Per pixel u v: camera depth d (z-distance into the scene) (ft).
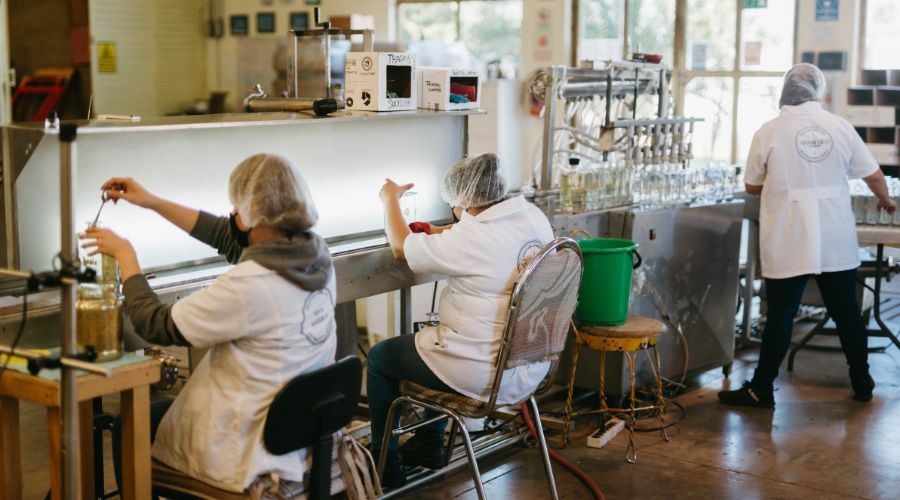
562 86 13.66
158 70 29.58
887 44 20.86
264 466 7.00
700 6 23.53
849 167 13.48
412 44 23.75
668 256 13.64
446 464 10.94
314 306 7.34
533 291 8.81
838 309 13.76
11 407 7.45
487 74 24.91
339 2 28.12
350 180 11.30
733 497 10.64
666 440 12.32
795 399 13.96
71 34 29.32
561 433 12.55
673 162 14.57
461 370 9.06
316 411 7.08
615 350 11.76
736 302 14.98
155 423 7.99
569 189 13.11
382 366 9.67
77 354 6.46
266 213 7.04
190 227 8.23
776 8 22.36
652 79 14.80
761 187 13.58
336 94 12.49
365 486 7.73
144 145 9.05
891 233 14.83
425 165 12.31
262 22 29.17
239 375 7.10
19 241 8.02
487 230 9.09
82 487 8.29
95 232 7.45
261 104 11.21
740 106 23.31
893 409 13.50
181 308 6.99
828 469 11.39
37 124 8.22
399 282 10.57
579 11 25.30
